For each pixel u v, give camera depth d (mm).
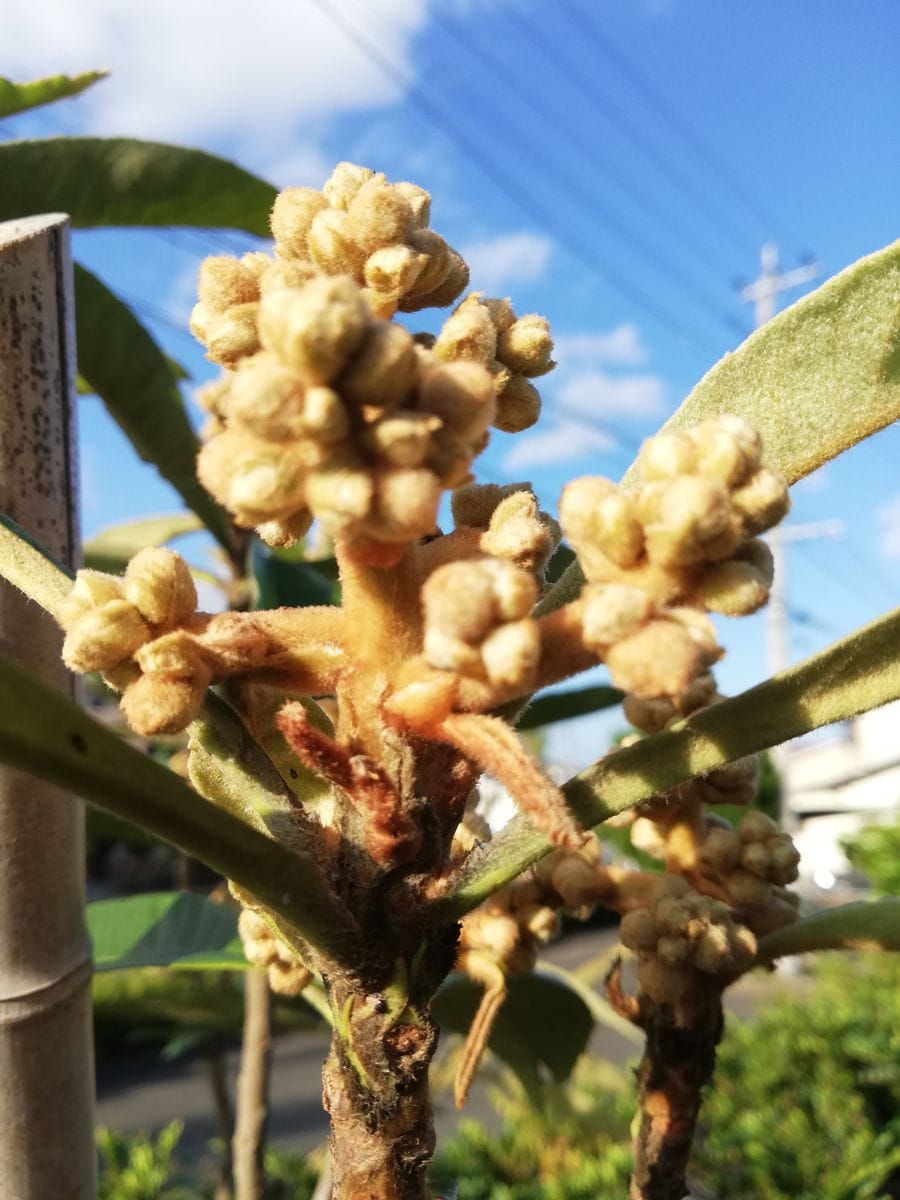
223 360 125
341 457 96
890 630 122
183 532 498
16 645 166
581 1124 747
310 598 360
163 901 301
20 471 168
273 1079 1528
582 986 353
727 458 106
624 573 108
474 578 100
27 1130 163
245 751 127
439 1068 518
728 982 190
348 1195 125
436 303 140
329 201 136
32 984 164
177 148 293
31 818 166
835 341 157
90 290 307
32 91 279
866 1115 870
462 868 127
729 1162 769
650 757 129
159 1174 741
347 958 120
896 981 1139
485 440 109
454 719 108
